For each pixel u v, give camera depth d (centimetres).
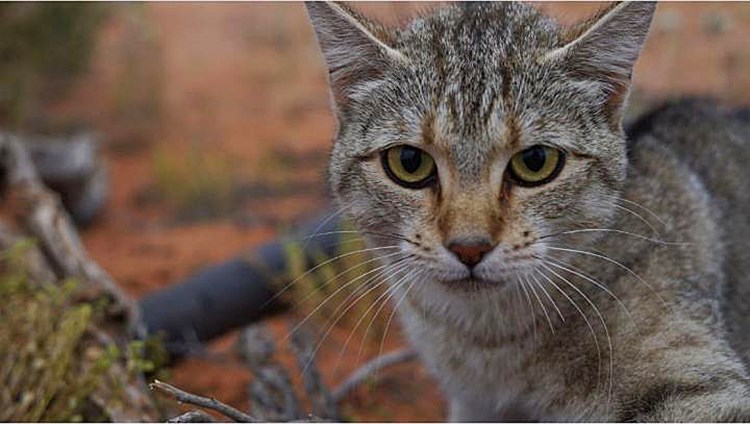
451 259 41
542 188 41
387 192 43
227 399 58
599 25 42
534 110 41
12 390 48
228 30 143
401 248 42
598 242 44
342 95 45
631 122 55
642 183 47
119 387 48
